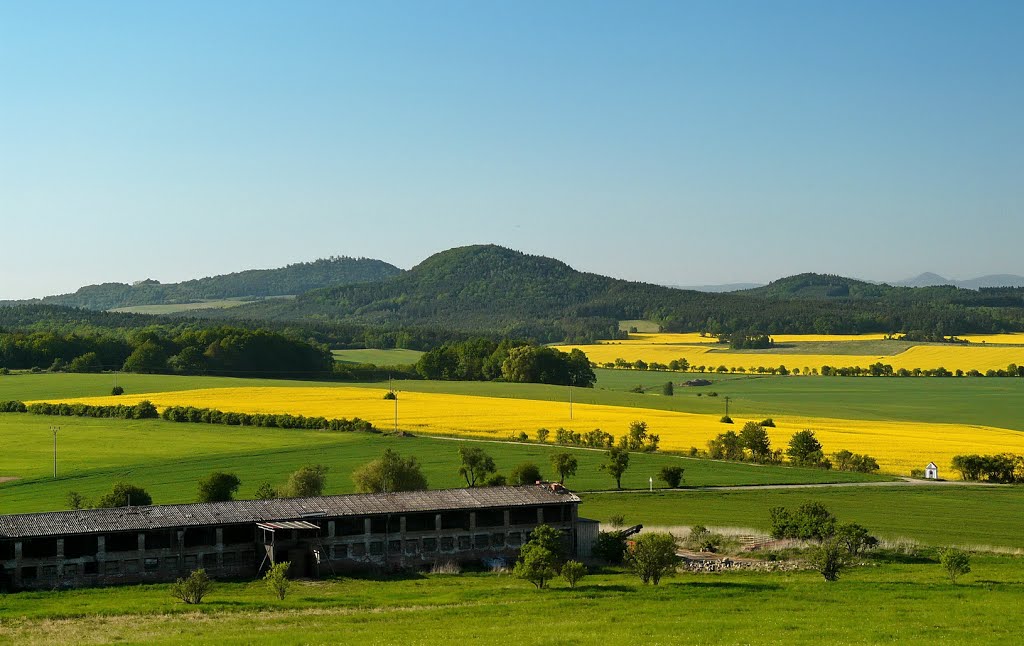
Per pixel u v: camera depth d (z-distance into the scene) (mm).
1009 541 85188
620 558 79750
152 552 71625
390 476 100938
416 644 46625
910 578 69375
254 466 120938
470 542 81062
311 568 74750
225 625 52594
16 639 48531
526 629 50750
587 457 130625
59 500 100688
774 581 68438
